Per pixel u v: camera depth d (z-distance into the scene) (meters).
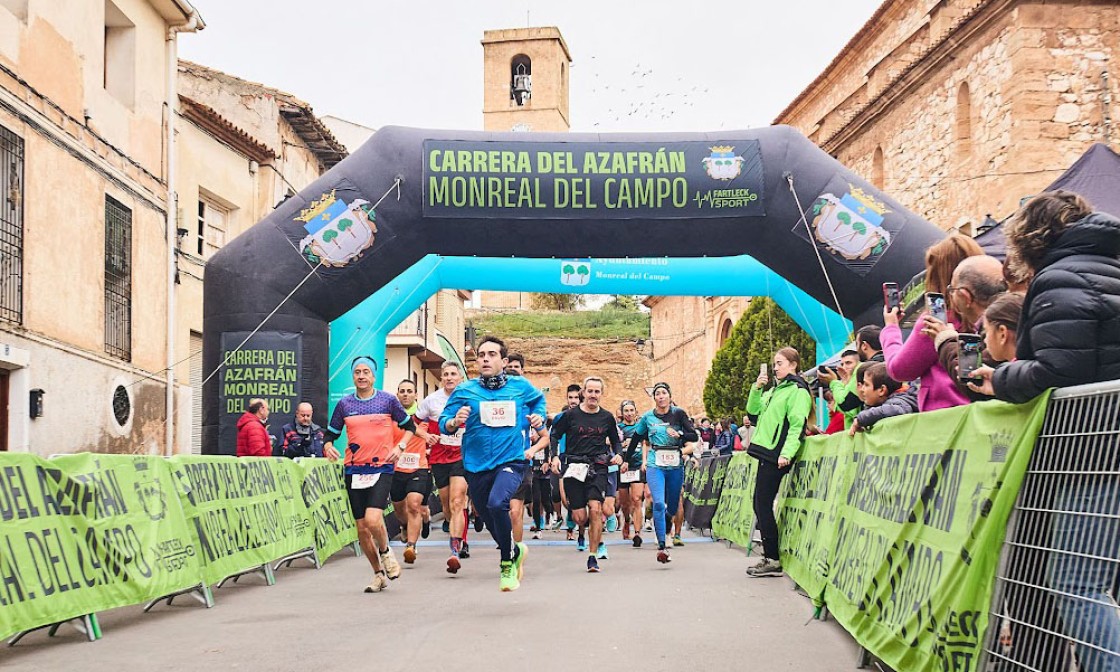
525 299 72.06
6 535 5.82
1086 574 3.47
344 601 8.30
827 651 6.01
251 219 22.45
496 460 8.67
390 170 13.91
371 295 14.90
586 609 7.69
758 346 31.16
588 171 13.83
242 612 7.73
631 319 66.19
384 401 9.18
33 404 13.05
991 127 19.75
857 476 6.53
